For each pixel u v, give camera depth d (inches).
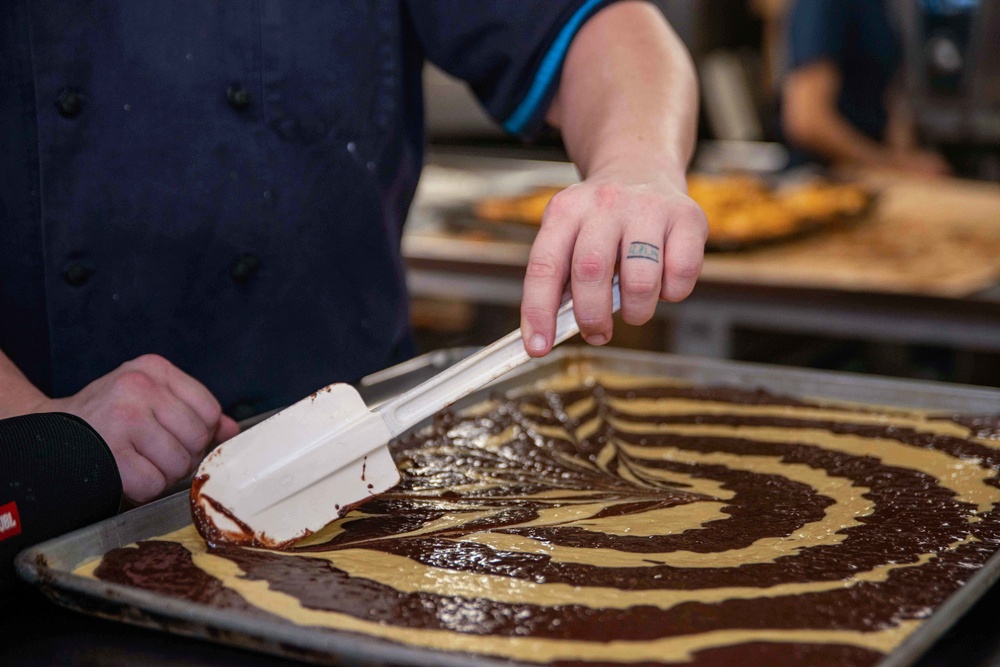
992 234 95.0
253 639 34.4
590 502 43.6
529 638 35.1
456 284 88.1
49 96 46.3
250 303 50.4
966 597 35.3
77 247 47.6
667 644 34.9
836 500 43.1
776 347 106.5
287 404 51.8
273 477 40.4
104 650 35.6
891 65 127.8
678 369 55.7
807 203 104.7
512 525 41.8
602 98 48.8
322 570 38.7
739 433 49.5
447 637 35.2
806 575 38.1
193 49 47.9
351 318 53.0
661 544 40.2
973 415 50.4
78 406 43.2
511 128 53.6
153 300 48.9
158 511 40.9
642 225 40.8
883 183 119.4
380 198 52.7
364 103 51.4
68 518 38.8
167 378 44.3
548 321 40.6
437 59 53.6
